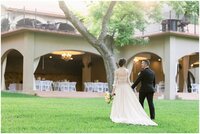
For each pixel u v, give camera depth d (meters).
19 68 29.02
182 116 11.19
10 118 9.73
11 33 23.05
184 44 23.95
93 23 21.58
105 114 11.16
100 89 24.94
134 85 9.75
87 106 13.76
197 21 24.12
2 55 24.58
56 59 30.16
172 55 23.31
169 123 9.56
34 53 22.78
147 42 23.03
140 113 9.36
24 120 9.44
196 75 28.77
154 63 29.28
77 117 10.27
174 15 25.97
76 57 29.25
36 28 22.55
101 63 29.64
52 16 27.58
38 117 10.05
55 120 9.56
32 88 22.53
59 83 24.75
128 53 25.66
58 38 23.66
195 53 24.81
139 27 21.41
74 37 24.17
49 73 29.94
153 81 9.90
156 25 25.91
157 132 8.12
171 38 23.27
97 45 16.52
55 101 16.00
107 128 8.48
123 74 9.56
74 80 30.95
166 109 13.47
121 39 21.08
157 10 20.42
